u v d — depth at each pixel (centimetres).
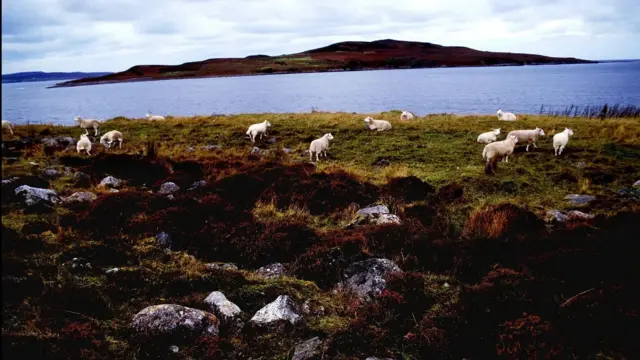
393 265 792
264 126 2105
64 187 1217
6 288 648
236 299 710
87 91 19475
